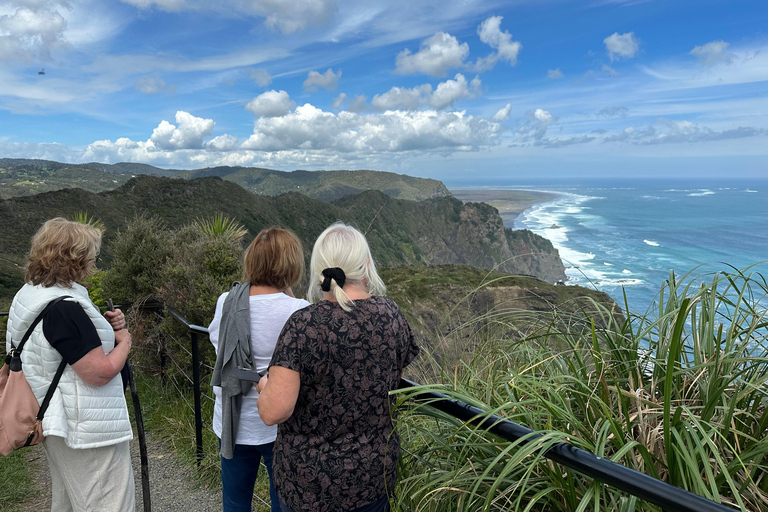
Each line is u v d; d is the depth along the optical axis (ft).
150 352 17.61
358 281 4.94
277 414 4.40
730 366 4.47
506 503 4.80
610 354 5.59
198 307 15.15
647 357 5.29
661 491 3.06
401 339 4.96
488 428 4.48
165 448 12.46
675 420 4.11
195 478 10.80
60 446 6.33
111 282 18.02
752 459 4.16
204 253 16.24
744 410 4.65
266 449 6.57
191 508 9.74
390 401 4.96
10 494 10.09
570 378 4.99
